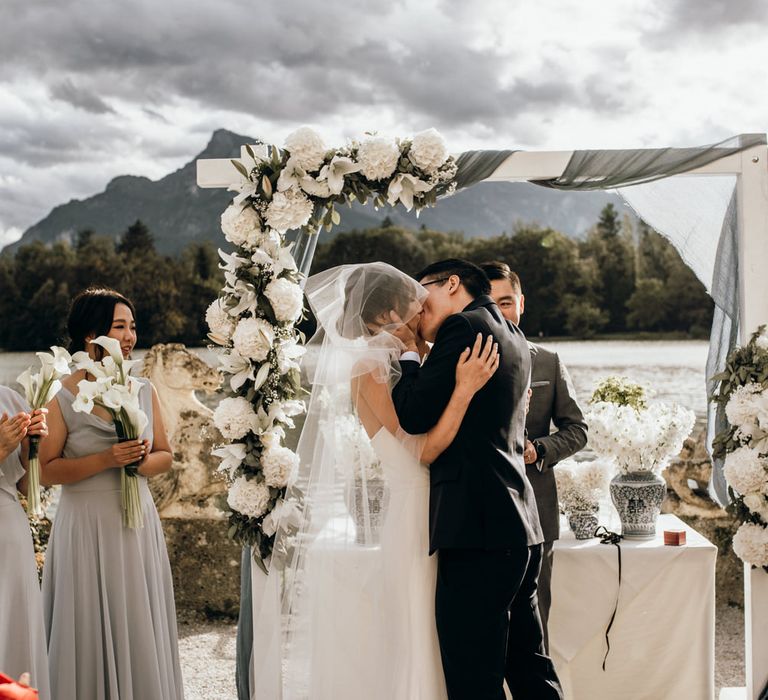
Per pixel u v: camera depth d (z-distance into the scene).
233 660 4.80
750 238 3.66
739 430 3.59
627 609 3.73
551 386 3.72
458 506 2.86
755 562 3.58
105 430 3.32
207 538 5.46
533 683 2.96
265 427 3.29
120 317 3.45
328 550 3.08
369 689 3.03
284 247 3.31
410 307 3.03
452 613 2.86
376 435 3.02
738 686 4.43
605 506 4.75
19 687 1.52
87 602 3.22
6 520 2.96
